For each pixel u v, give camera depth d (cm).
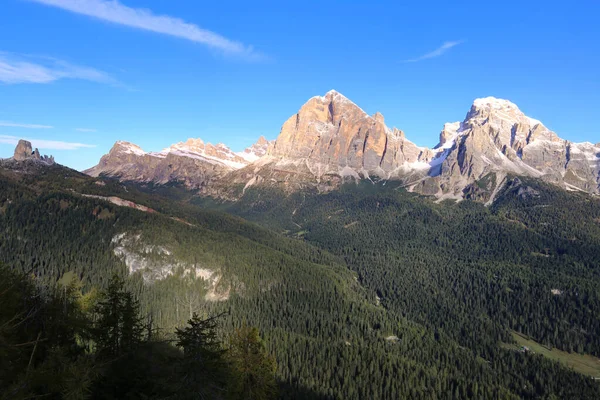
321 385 14112
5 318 3412
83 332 6538
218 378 4656
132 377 5919
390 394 14088
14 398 2566
